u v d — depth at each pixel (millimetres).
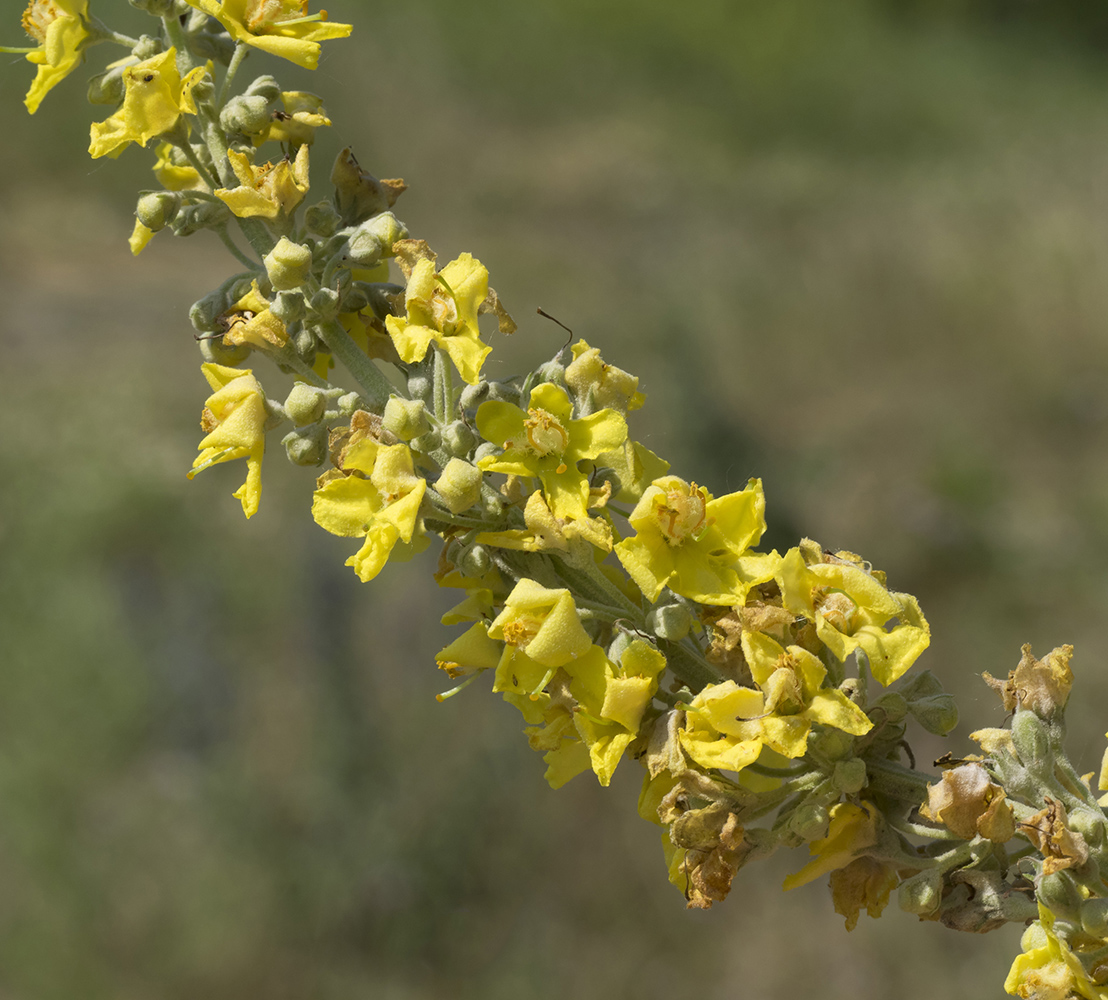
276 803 6238
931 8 24812
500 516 1419
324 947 6000
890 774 1434
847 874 1473
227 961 5723
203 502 7543
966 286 12508
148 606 6887
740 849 1409
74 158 13180
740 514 1397
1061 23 25109
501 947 6199
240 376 1482
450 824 6383
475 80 17812
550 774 1465
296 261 1446
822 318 12047
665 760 1346
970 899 1416
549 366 1510
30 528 7105
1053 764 1383
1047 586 8844
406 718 6625
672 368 10141
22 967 5527
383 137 15969
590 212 15375
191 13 1653
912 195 15711
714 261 13273
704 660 1439
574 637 1321
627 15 20141
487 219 14852
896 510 9547
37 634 6492
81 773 6066
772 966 6297
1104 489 9773
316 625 6906
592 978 6180
